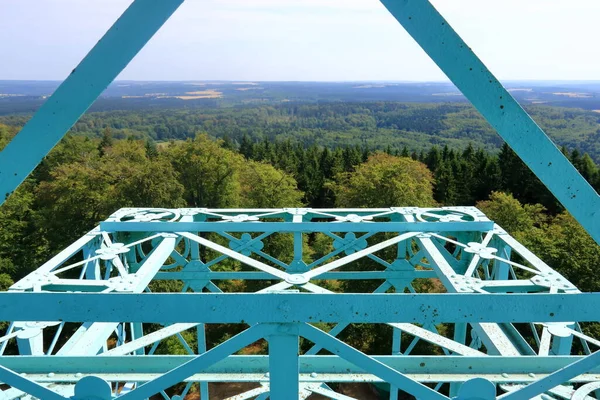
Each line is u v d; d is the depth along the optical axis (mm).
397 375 2021
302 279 3744
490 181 29609
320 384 3246
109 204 20438
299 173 35312
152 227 4879
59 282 3607
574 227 17078
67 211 21375
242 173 27750
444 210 5461
